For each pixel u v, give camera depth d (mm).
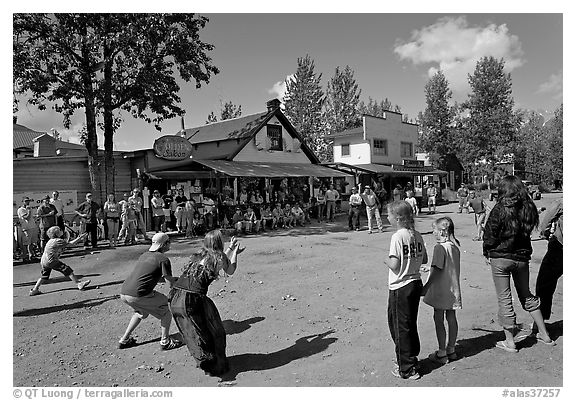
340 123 50188
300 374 4422
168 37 17062
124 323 6246
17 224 11938
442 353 4492
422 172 32406
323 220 21125
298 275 8930
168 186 19828
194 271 4539
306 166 25797
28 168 16109
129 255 11844
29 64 15547
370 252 11617
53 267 7887
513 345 4711
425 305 6672
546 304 5195
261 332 5688
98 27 16188
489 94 41906
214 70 19188
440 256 4398
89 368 4762
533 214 4629
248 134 24000
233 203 17750
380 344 5164
